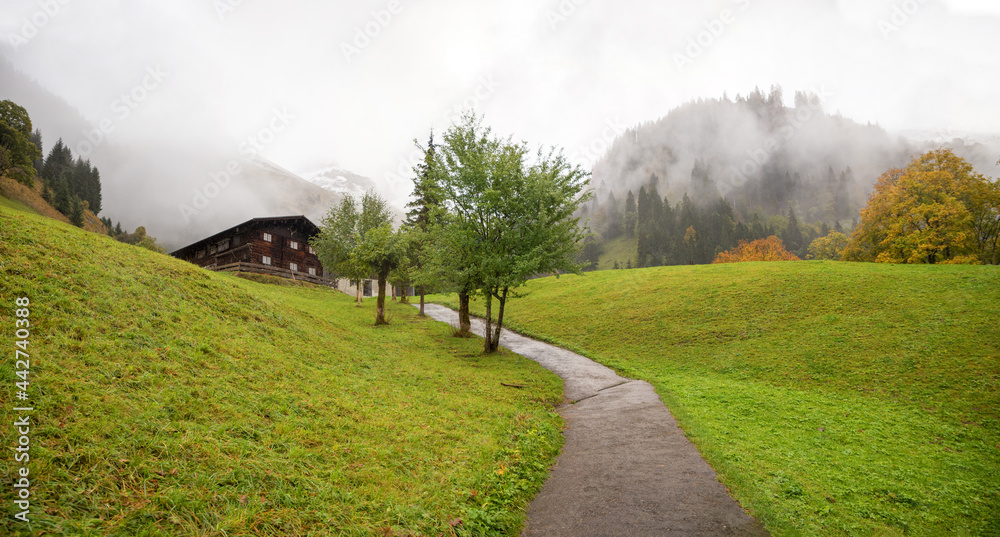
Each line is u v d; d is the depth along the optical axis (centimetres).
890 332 2253
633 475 943
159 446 625
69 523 434
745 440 1218
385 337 2684
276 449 764
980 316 2172
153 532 463
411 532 611
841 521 779
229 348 1216
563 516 770
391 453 888
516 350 2894
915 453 1174
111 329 982
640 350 2766
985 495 920
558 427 1352
